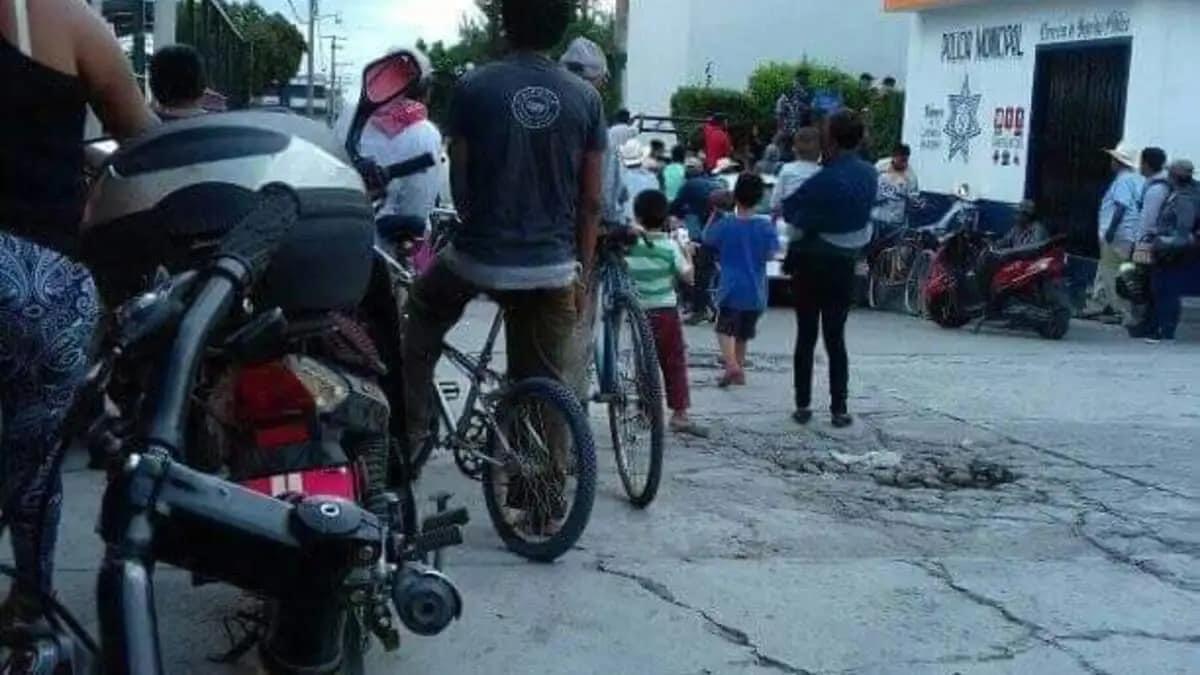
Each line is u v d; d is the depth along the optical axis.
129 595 2.47
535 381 5.97
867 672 4.92
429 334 6.19
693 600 5.55
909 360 12.40
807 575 5.90
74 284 3.97
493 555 6.01
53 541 3.62
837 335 8.98
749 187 10.25
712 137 21.92
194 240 3.76
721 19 32.50
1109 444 8.81
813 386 10.66
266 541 2.76
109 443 2.72
